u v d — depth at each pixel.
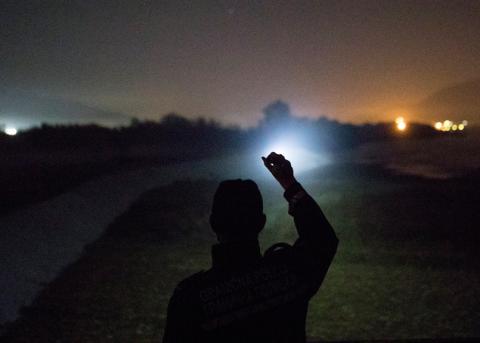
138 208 16.22
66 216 13.25
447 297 7.67
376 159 31.22
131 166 26.28
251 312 1.66
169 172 24.44
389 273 9.03
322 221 1.81
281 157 1.93
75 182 19.25
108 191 18.06
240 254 1.71
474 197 16.50
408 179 21.50
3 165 26.33
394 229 12.71
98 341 6.16
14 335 6.34
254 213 1.73
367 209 15.12
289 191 1.88
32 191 16.62
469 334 6.27
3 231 10.39
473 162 27.98
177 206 16.52
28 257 9.48
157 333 6.48
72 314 7.11
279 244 1.80
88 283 8.61
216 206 1.74
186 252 11.01
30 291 8.09
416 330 6.43
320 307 7.35
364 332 6.39
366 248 10.99
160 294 8.07
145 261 10.17
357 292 7.98
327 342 4.30
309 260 1.75
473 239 11.63
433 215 14.21
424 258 10.02
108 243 11.77
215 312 1.64
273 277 1.71
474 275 8.84
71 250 10.90
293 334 1.70
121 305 7.52
